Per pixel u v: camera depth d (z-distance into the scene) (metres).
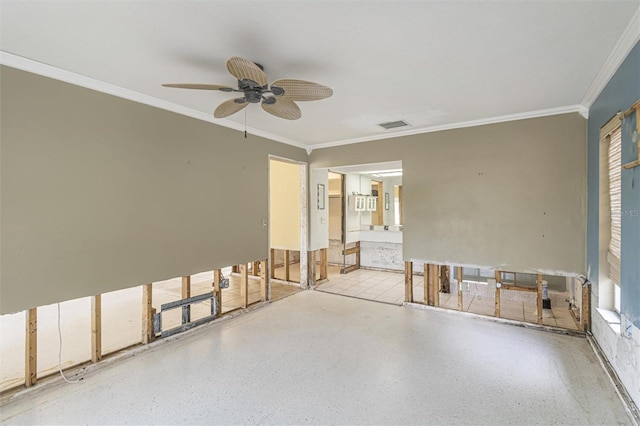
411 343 3.27
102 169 2.81
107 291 2.84
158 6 1.73
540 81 2.77
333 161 5.23
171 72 2.59
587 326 3.36
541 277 3.65
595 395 2.34
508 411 2.17
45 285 2.48
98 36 2.04
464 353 3.04
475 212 4.00
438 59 2.37
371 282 5.96
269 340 3.36
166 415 2.16
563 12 1.80
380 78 2.70
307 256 5.52
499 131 3.83
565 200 3.49
